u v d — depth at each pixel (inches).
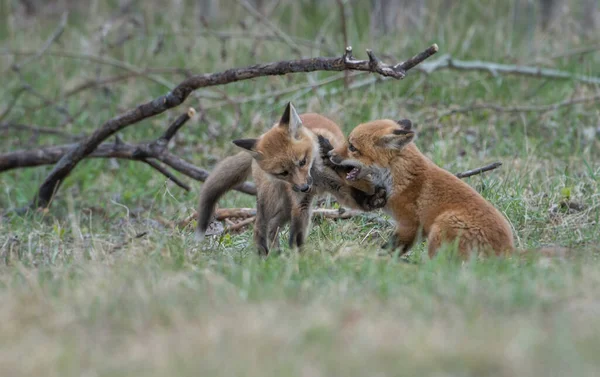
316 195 443.8
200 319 278.2
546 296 291.1
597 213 454.6
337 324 268.1
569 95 707.4
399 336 254.5
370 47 801.6
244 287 309.7
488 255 367.9
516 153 601.6
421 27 834.8
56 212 590.2
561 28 847.7
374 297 295.7
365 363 237.1
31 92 741.9
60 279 349.1
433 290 300.8
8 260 445.7
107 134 529.0
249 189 552.4
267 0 987.9
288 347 250.8
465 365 233.3
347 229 472.1
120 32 880.9
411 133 388.8
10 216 567.5
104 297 305.1
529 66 770.8
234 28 902.4
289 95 727.7
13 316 291.1
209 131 687.7
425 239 409.4
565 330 251.6
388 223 479.2
